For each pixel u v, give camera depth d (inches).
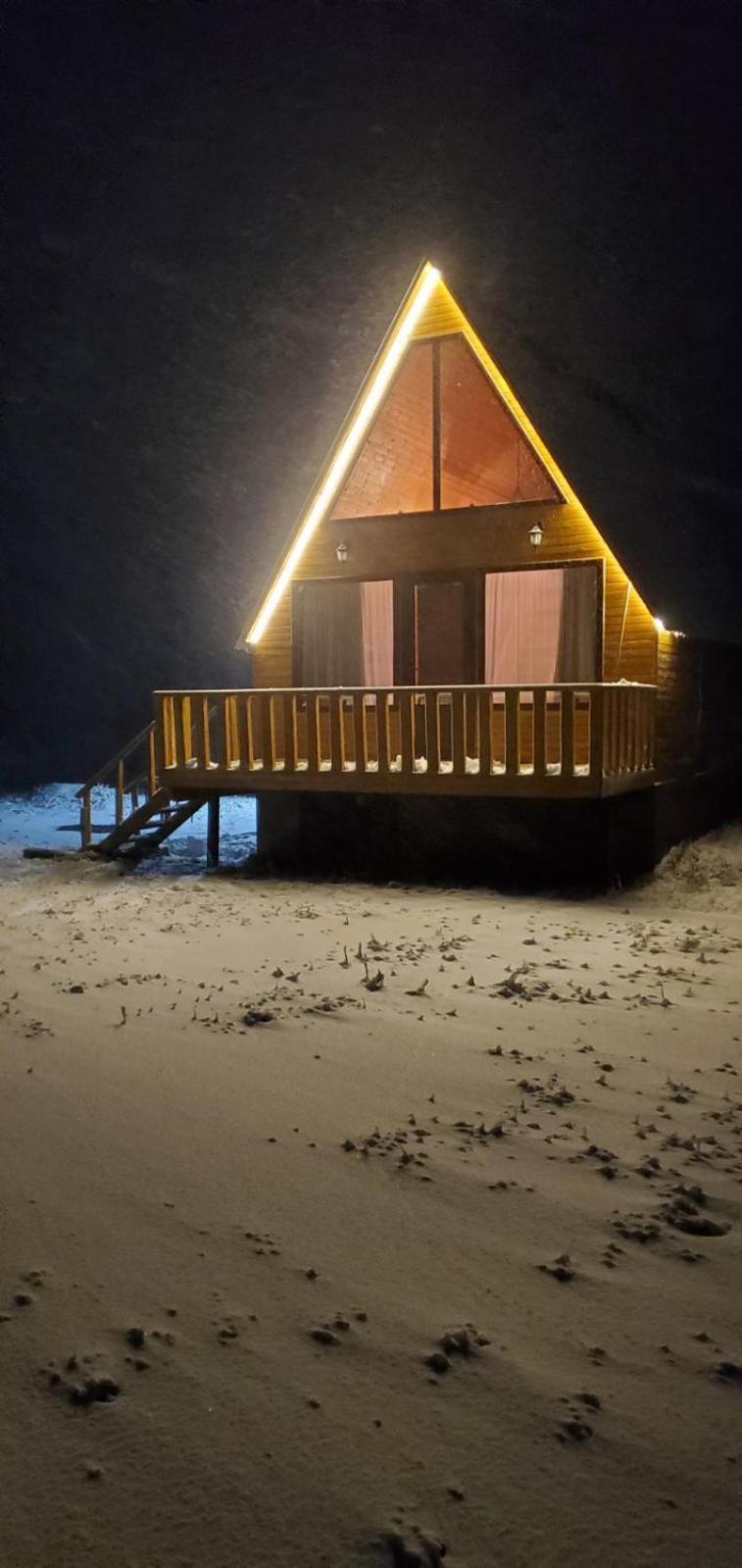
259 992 301.0
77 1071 232.2
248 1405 116.1
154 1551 95.8
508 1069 234.5
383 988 305.4
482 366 581.9
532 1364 124.6
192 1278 143.5
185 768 578.9
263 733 557.3
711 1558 96.1
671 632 576.1
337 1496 102.7
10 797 1121.4
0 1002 291.3
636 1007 287.1
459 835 542.0
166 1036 258.8
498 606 588.1
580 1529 99.2
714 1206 168.6
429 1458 108.0
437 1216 163.3
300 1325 132.3
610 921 421.4
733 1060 242.4
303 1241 154.6
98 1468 106.0
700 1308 138.0
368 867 565.6
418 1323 132.9
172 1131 197.6
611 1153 187.9
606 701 479.2
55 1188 172.4
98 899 485.4
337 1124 201.5
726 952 357.7
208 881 545.3
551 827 516.4
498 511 584.1
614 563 560.1
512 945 369.4
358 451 617.6
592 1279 144.9
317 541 636.7
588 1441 111.2
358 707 526.9
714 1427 114.0
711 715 681.6
